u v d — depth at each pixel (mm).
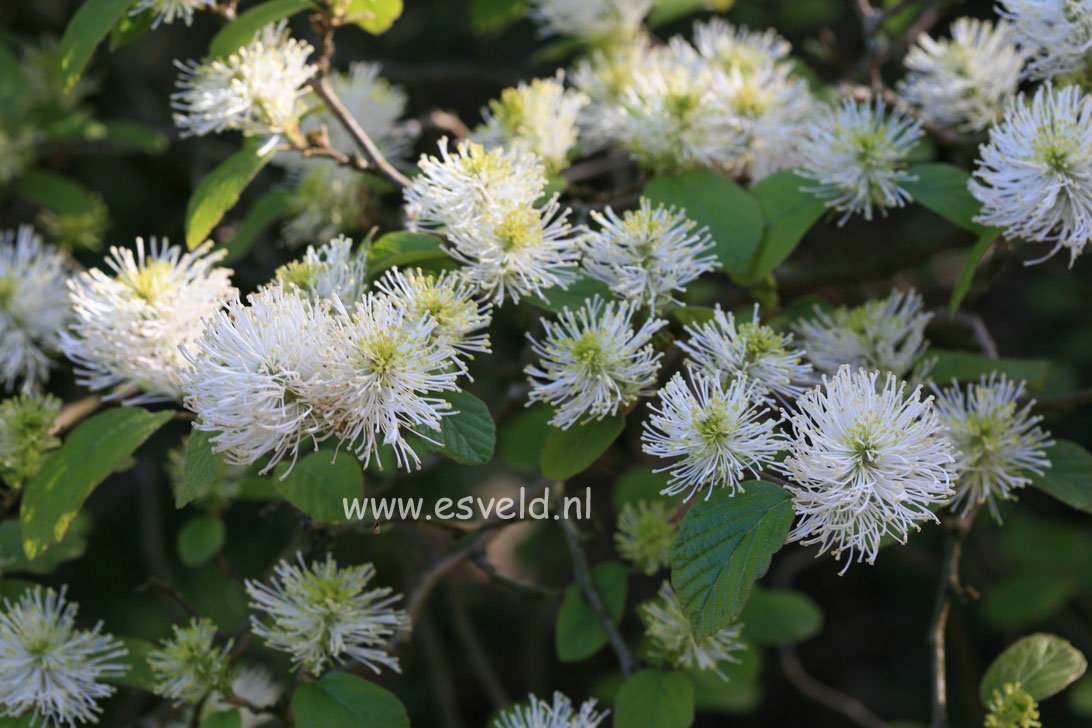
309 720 589
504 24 966
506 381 965
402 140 737
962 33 688
